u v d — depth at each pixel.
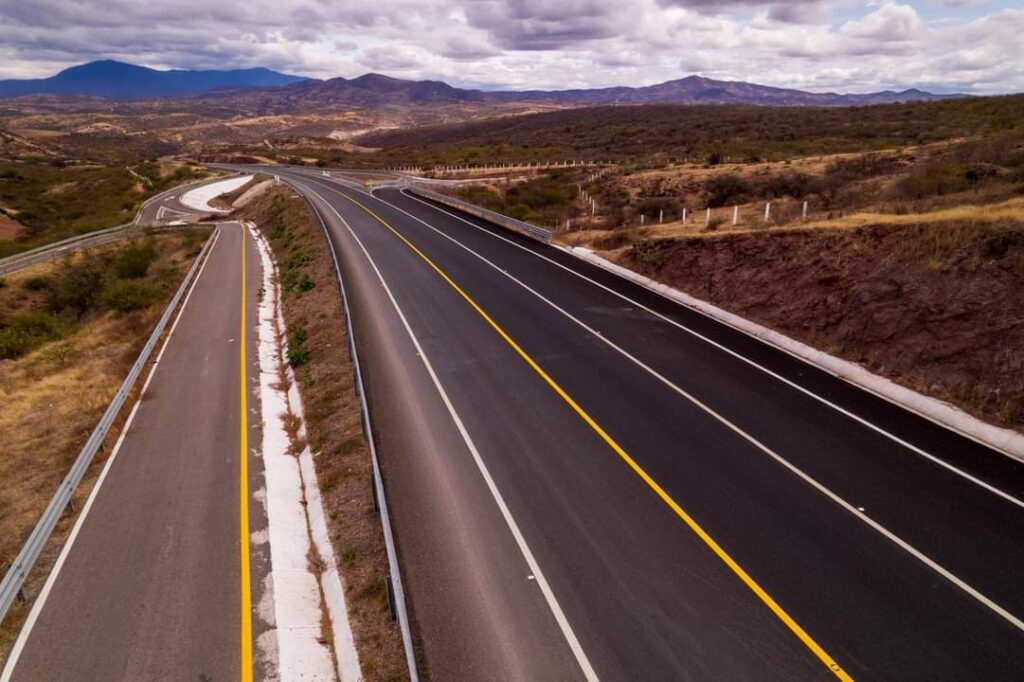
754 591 8.99
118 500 12.37
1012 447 12.49
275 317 25.81
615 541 10.17
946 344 15.25
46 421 16.84
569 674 7.74
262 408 16.72
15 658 8.53
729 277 22.59
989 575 9.17
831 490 11.39
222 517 11.76
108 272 39.31
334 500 11.91
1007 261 15.55
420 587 9.30
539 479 12.02
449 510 11.12
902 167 39.75
